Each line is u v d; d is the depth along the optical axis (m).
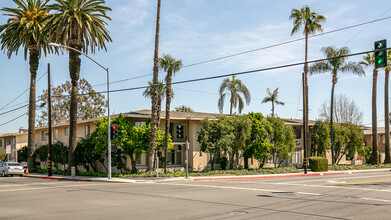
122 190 19.59
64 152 40.03
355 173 36.97
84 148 36.25
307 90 39.69
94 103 75.06
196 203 13.97
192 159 37.41
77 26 34.12
